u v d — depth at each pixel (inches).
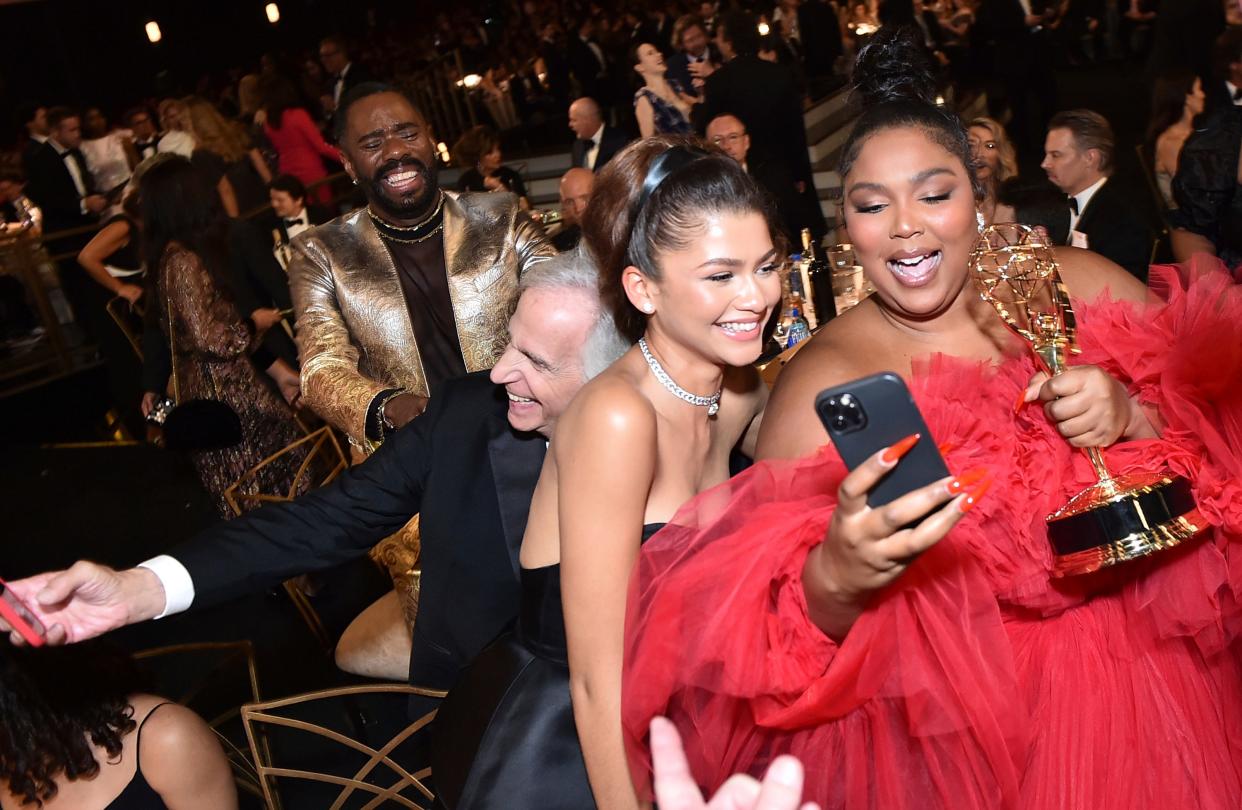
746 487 59.0
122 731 78.4
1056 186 164.2
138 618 73.1
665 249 59.9
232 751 105.3
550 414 73.0
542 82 491.5
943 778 59.0
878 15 425.4
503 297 113.8
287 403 179.6
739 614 56.9
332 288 113.7
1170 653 63.3
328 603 167.0
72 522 228.8
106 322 263.7
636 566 59.8
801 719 58.2
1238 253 133.2
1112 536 55.9
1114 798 60.9
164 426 150.0
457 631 80.0
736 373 71.7
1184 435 62.6
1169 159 203.3
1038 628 63.2
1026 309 61.9
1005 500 59.2
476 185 267.7
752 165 218.4
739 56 226.7
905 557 46.3
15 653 75.3
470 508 78.5
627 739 59.8
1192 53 314.8
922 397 59.6
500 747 67.9
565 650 68.7
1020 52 383.2
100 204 324.2
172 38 642.2
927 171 60.2
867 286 138.6
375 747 128.3
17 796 77.0
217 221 155.3
